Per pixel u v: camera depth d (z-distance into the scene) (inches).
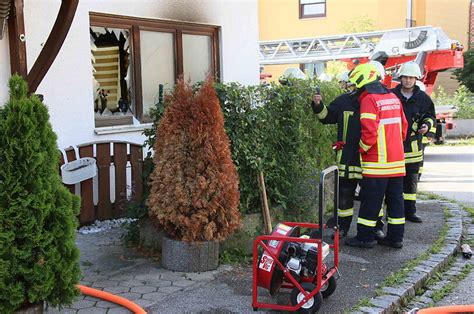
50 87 265.9
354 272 206.5
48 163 138.0
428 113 277.1
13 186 131.8
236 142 220.1
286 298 177.5
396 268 211.9
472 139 700.7
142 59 324.5
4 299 135.0
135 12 309.1
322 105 242.2
